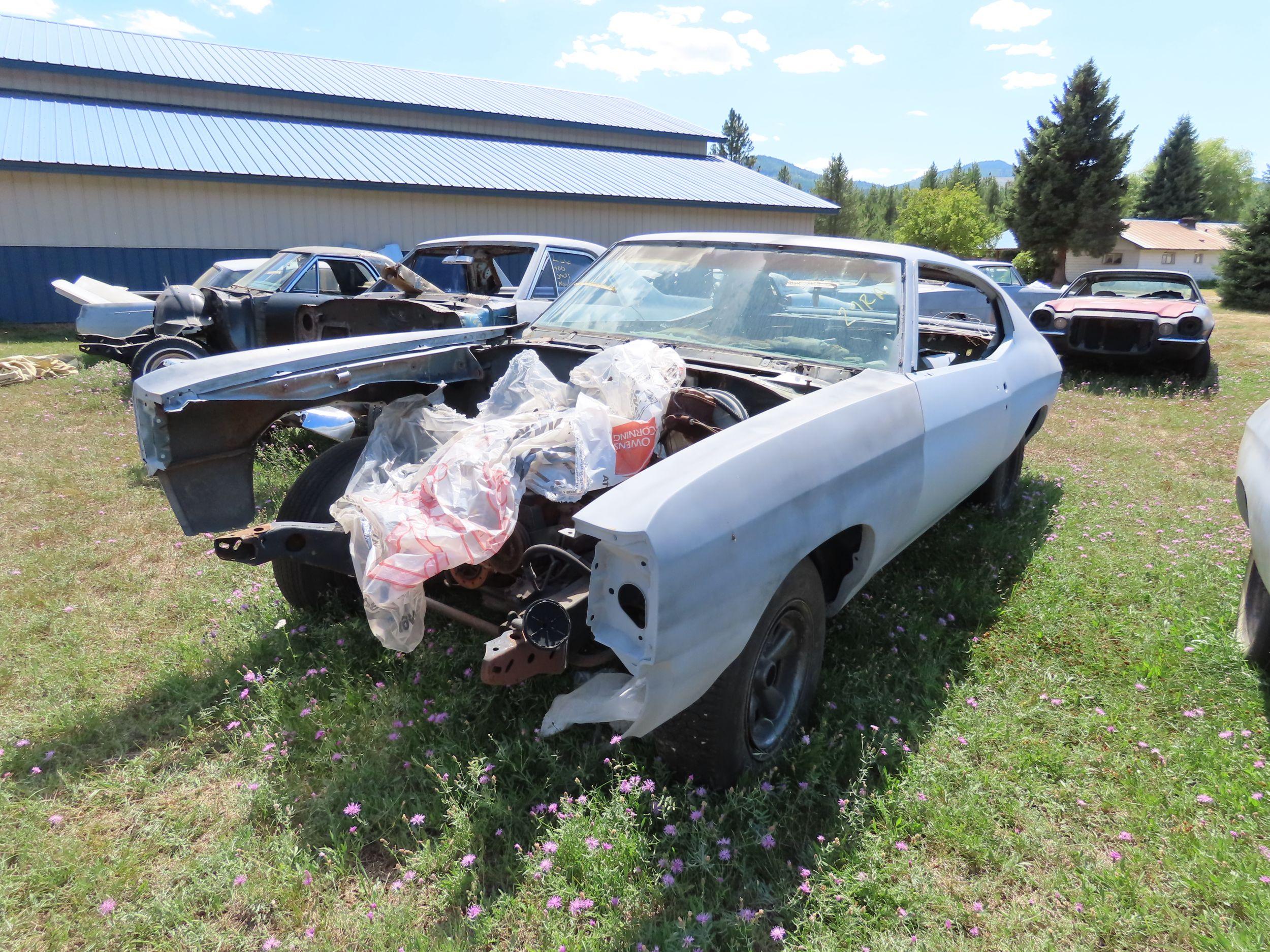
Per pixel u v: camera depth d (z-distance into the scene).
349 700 2.76
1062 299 11.00
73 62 17.70
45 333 13.60
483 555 2.31
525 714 2.69
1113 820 2.44
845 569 2.95
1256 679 3.19
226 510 2.79
